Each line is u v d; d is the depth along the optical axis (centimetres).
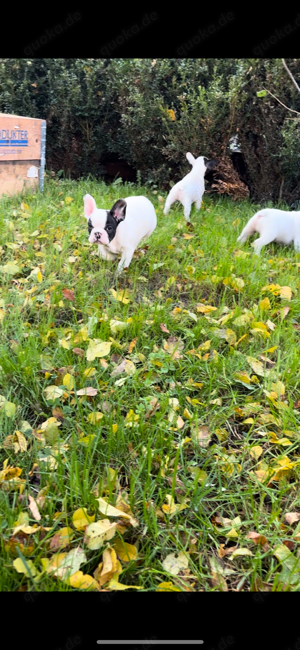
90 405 83
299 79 210
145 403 82
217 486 73
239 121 224
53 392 83
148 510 66
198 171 186
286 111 213
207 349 101
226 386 92
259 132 224
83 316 106
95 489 68
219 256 145
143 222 129
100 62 242
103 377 90
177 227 169
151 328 106
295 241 162
